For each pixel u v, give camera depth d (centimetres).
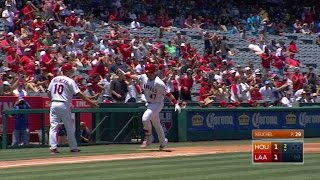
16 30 2814
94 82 2500
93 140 2136
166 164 1358
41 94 2291
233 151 1773
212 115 2464
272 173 1150
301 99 3061
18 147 1989
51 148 1712
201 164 1355
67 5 3525
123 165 1337
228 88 2936
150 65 1705
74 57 2753
